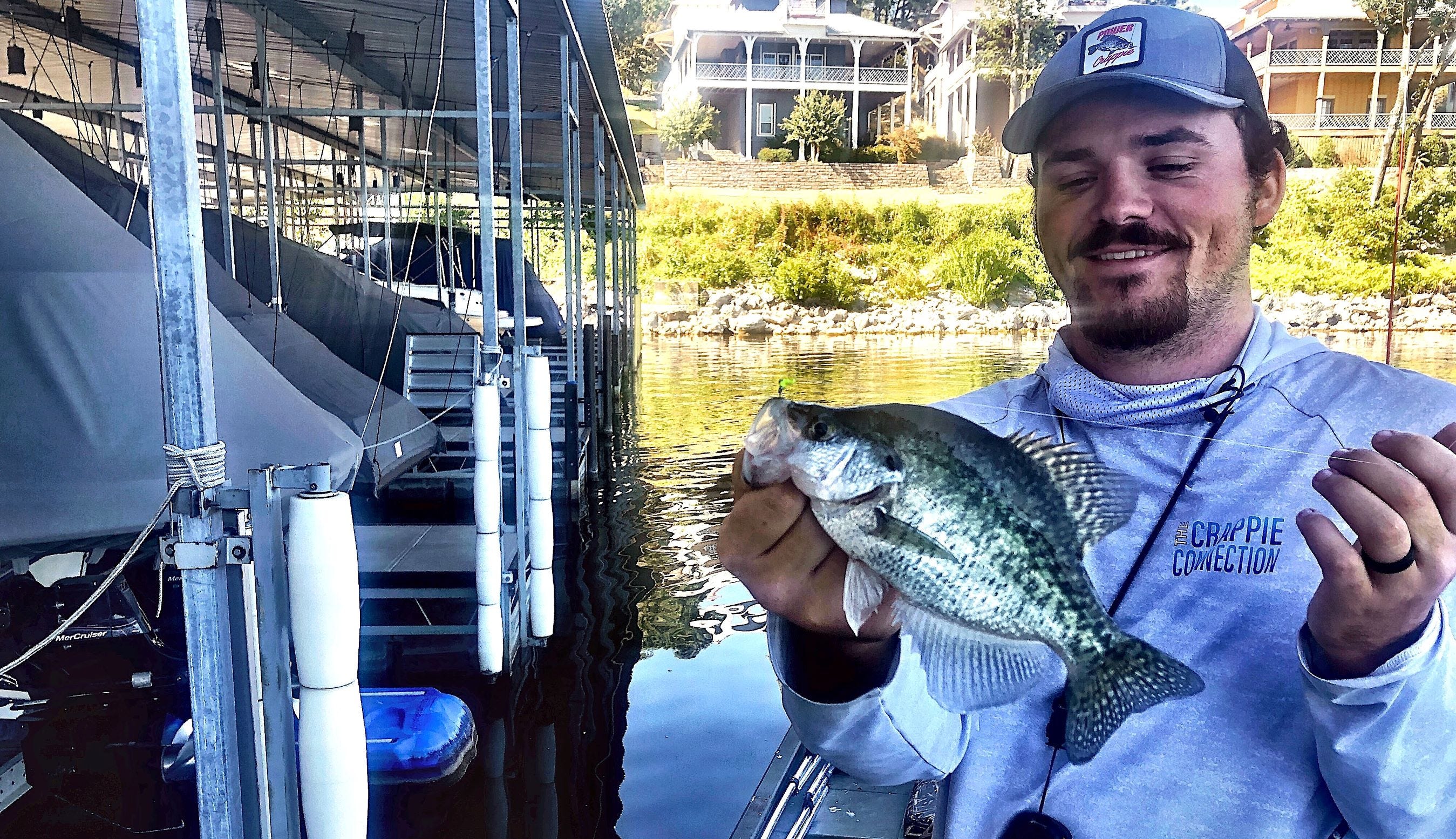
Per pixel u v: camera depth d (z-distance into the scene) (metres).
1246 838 1.06
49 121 12.02
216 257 9.74
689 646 5.91
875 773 1.28
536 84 12.22
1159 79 0.85
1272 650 1.04
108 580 2.23
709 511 8.26
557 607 6.68
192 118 2.16
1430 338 0.90
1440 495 0.89
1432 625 0.95
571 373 10.06
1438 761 1.00
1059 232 0.94
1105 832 1.14
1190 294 0.93
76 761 3.80
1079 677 0.96
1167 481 1.04
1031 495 0.96
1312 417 0.99
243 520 2.25
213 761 2.25
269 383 4.79
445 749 4.20
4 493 3.69
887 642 1.16
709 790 4.05
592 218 21.30
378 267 17.25
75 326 3.91
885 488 0.96
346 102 14.71
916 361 1.00
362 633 5.39
